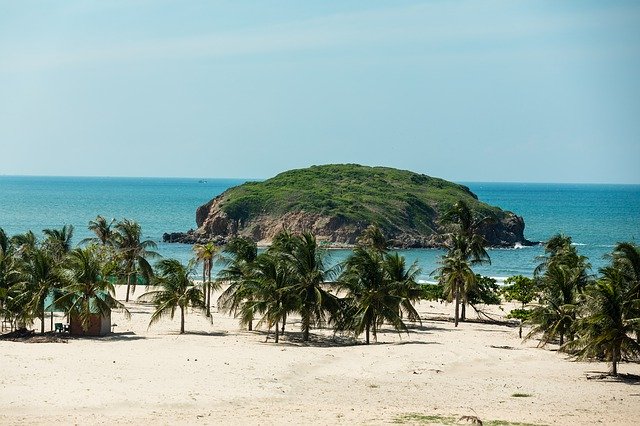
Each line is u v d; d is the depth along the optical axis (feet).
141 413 127.75
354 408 135.95
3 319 246.27
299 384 157.79
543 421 129.49
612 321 175.22
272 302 217.97
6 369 158.51
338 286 228.84
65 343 202.39
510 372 179.01
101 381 151.02
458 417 128.36
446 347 212.02
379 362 184.24
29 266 222.07
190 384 152.05
